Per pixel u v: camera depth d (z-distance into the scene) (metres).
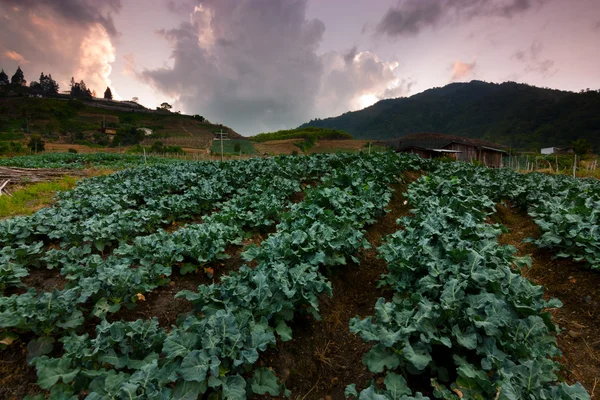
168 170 13.28
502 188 9.77
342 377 3.38
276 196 8.59
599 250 4.76
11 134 79.69
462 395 2.48
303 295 3.55
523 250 6.21
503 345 2.85
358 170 10.55
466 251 3.95
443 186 8.82
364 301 4.60
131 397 2.34
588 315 4.09
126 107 170.00
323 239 4.65
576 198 7.19
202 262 4.80
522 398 2.37
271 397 3.01
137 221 6.68
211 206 8.86
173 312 4.03
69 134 92.38
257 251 4.44
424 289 3.69
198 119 159.00
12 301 3.30
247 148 75.56
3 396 2.85
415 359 2.58
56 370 2.64
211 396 2.62
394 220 7.95
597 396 3.02
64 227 5.85
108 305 3.64
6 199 9.52
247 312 3.21
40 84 192.75
